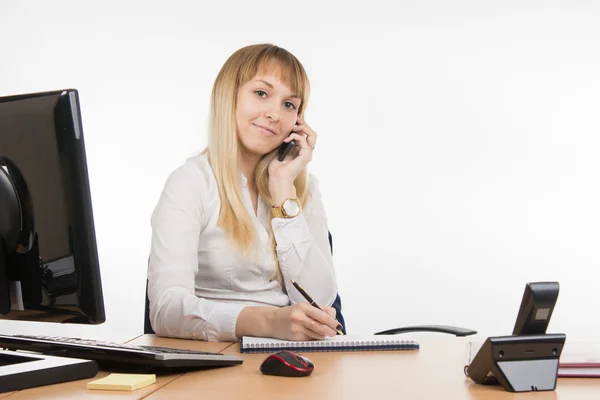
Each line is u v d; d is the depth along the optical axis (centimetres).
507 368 110
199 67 471
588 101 445
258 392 109
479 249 451
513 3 450
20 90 486
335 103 457
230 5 467
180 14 471
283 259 214
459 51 452
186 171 211
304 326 155
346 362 136
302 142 224
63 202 127
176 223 200
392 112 455
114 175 477
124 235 475
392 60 455
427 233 453
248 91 217
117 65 478
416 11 453
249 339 155
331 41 457
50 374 113
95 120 479
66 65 482
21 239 131
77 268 128
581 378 120
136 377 114
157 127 474
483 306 450
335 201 457
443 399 105
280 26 462
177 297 177
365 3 456
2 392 107
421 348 154
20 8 486
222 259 210
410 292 453
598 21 445
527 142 450
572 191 446
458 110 453
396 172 455
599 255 444
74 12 482
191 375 122
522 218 450
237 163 215
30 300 132
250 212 218
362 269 455
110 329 470
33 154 128
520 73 450
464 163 452
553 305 111
